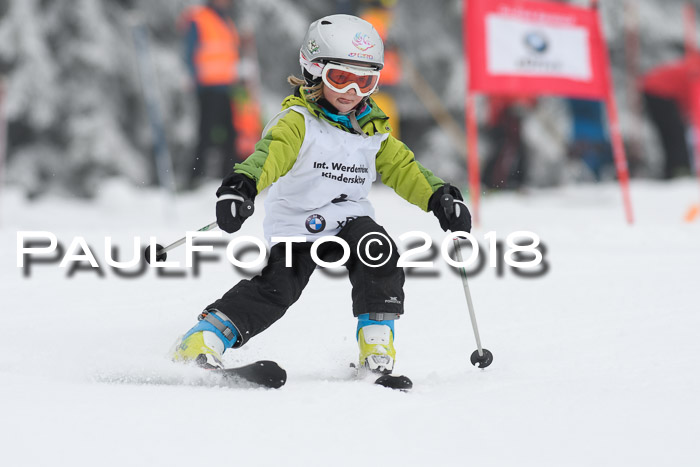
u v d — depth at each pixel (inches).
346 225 383.6
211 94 1486.2
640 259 660.1
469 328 469.7
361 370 366.3
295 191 380.2
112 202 1444.4
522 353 408.5
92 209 1443.2
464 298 540.7
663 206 1310.3
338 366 396.2
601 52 1043.3
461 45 2444.6
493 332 458.6
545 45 1018.1
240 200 331.6
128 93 2203.5
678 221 1073.5
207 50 1482.5
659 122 1738.4
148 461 234.1
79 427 260.5
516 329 462.3
